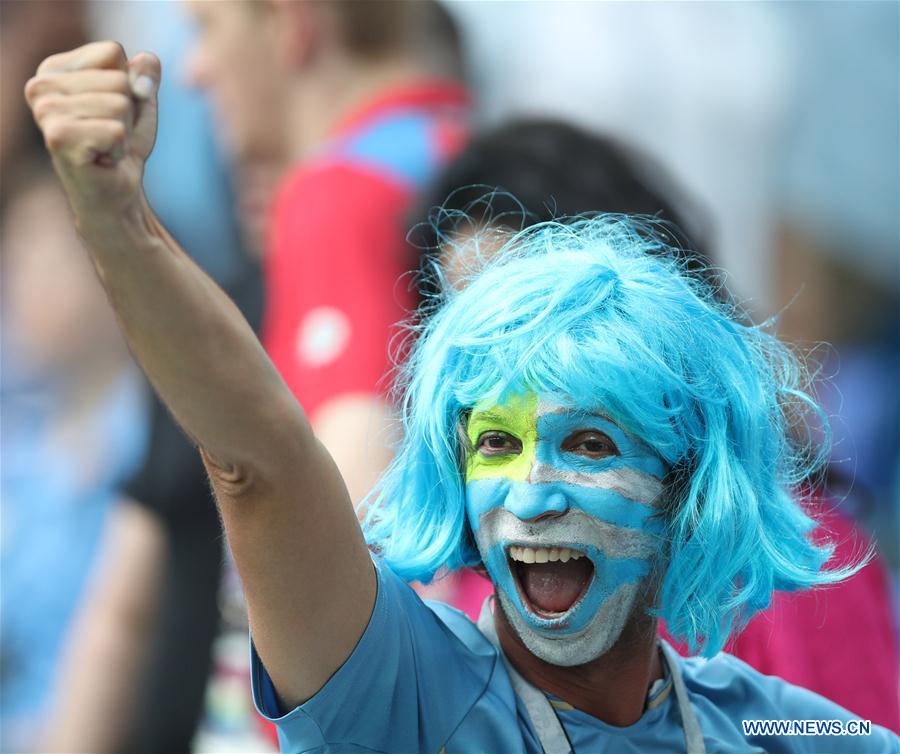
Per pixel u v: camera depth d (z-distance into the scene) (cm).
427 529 586
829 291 1417
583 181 853
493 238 822
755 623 753
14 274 1451
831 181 1416
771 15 1434
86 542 1277
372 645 535
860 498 851
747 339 618
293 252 929
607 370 544
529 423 550
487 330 563
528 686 576
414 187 932
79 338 1396
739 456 581
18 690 1243
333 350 887
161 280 467
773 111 1428
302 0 1045
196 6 1108
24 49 1477
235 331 488
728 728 616
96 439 1326
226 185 1305
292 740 542
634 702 588
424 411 581
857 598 778
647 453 558
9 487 1316
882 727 700
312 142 1069
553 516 546
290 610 518
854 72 1410
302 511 509
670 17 1446
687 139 1432
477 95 1235
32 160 1488
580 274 563
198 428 491
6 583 1273
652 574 566
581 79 1457
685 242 856
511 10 1481
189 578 1071
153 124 460
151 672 1080
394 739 546
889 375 1383
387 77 1038
